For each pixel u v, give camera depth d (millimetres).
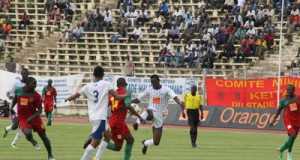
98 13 117875
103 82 40156
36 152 51625
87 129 77812
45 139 45906
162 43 112625
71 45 116188
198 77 103125
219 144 63781
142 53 112500
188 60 106500
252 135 77625
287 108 49156
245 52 105688
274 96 89500
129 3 120125
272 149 59469
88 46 115625
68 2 122438
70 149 54562
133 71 104812
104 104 40094
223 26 109625
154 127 50312
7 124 81812
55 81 101375
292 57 103688
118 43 114562
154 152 54188
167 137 70875
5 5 124312
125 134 42656
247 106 90688
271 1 112375
